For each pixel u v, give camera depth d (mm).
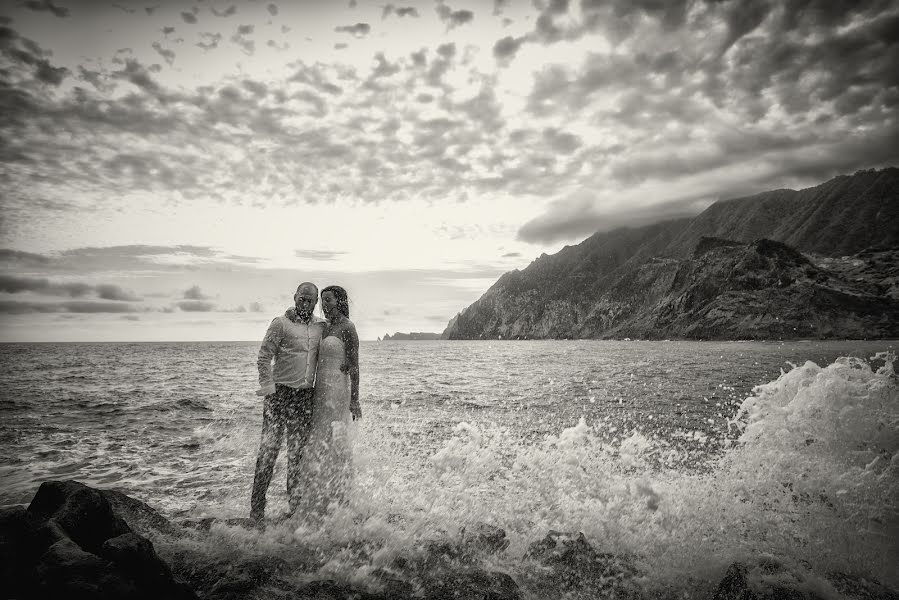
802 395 4496
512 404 12859
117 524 2746
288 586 2666
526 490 4570
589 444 5715
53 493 2693
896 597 2885
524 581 2973
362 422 7633
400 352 86000
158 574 2264
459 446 5633
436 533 3631
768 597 2754
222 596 2475
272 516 4078
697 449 7020
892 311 137500
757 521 3695
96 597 1957
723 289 182875
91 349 98375
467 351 91938
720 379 21578
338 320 4582
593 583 2984
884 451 4086
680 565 3225
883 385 4289
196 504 4773
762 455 4371
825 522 3600
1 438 8438
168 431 9250
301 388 4266
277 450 4164
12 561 2154
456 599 2656
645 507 4035
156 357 55031
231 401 14141
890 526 3484
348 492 4184
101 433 8984
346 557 3150
